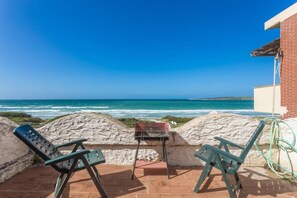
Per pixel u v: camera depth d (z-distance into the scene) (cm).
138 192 271
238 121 369
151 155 372
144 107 4566
